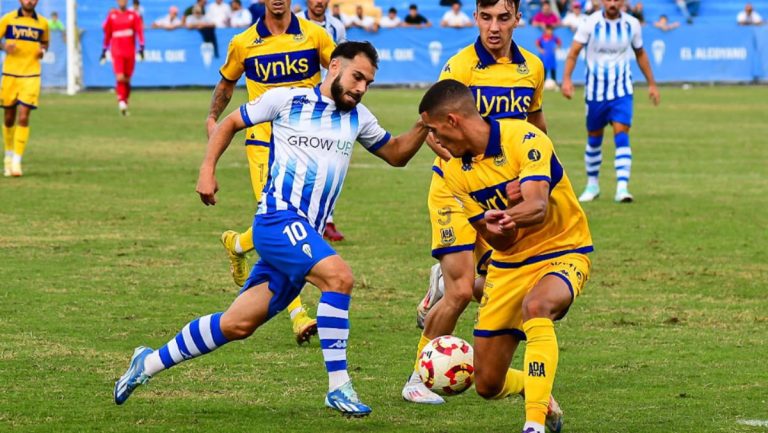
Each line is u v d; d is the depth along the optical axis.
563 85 42.00
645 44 105.94
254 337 22.44
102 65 99.00
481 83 20.92
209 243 32.41
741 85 106.94
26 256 30.02
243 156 55.84
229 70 25.12
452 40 102.88
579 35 41.28
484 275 20.72
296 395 18.36
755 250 32.38
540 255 16.30
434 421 17.08
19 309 24.03
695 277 28.67
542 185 15.43
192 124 69.62
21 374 19.17
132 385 17.06
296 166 17.14
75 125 68.00
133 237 33.16
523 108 21.09
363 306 25.20
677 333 23.00
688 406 17.83
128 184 44.38
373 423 16.91
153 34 99.25
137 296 25.56
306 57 25.03
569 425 16.83
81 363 19.95
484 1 20.50
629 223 36.81
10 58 45.97
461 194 16.47
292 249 16.84
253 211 38.38
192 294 25.88
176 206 39.12
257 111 17.20
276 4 24.66
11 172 46.06
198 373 19.61
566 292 15.82
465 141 15.85
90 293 25.73
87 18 104.31
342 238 33.31
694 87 104.81
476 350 16.69
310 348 21.62
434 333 19.42
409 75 102.62
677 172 50.56
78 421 16.64
